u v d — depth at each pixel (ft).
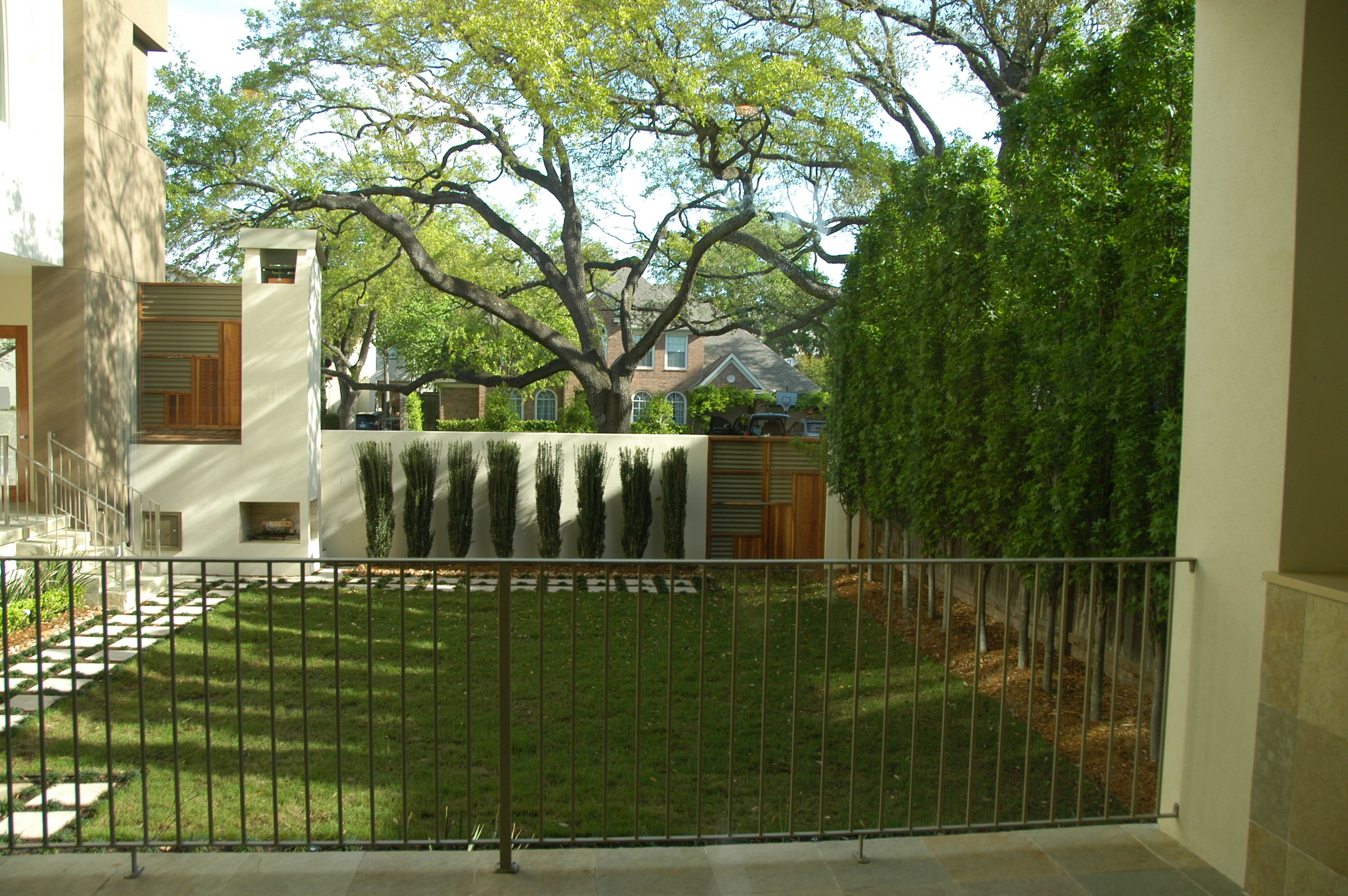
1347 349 7.99
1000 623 21.01
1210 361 9.00
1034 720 15.53
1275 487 8.07
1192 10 14.90
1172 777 9.42
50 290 29.07
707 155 40.81
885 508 22.72
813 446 31.65
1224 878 8.54
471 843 9.18
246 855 8.60
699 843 8.90
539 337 45.78
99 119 30.12
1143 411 14.05
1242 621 8.46
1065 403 15.89
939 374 20.24
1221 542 8.79
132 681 17.28
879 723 15.47
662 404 66.08
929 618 21.83
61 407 29.22
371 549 33.22
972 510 19.27
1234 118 8.65
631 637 22.06
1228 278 8.73
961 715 15.81
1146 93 15.24
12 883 8.05
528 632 22.35
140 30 33.32
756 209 36.29
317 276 33.99
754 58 35.01
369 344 72.13
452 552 33.76
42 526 26.48
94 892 7.93
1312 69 7.80
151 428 32.71
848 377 24.57
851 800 9.00
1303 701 7.62
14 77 26.58
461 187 48.24
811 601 26.32
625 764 13.38
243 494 32.22
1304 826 7.57
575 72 39.75
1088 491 15.39
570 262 46.34
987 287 19.17
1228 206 8.73
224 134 44.50
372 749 8.56
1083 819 9.54
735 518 35.09
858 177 30.40
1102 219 15.81
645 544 33.91
